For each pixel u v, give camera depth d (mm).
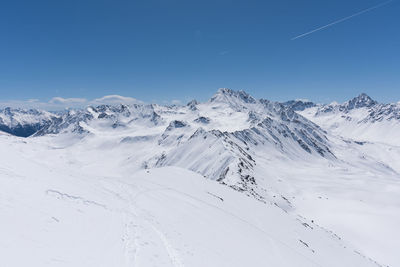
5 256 12328
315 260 35781
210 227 30844
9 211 17859
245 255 25219
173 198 41656
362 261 50531
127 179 56656
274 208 64188
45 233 17016
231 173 114438
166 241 22203
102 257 16469
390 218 98062
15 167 31047
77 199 27391
